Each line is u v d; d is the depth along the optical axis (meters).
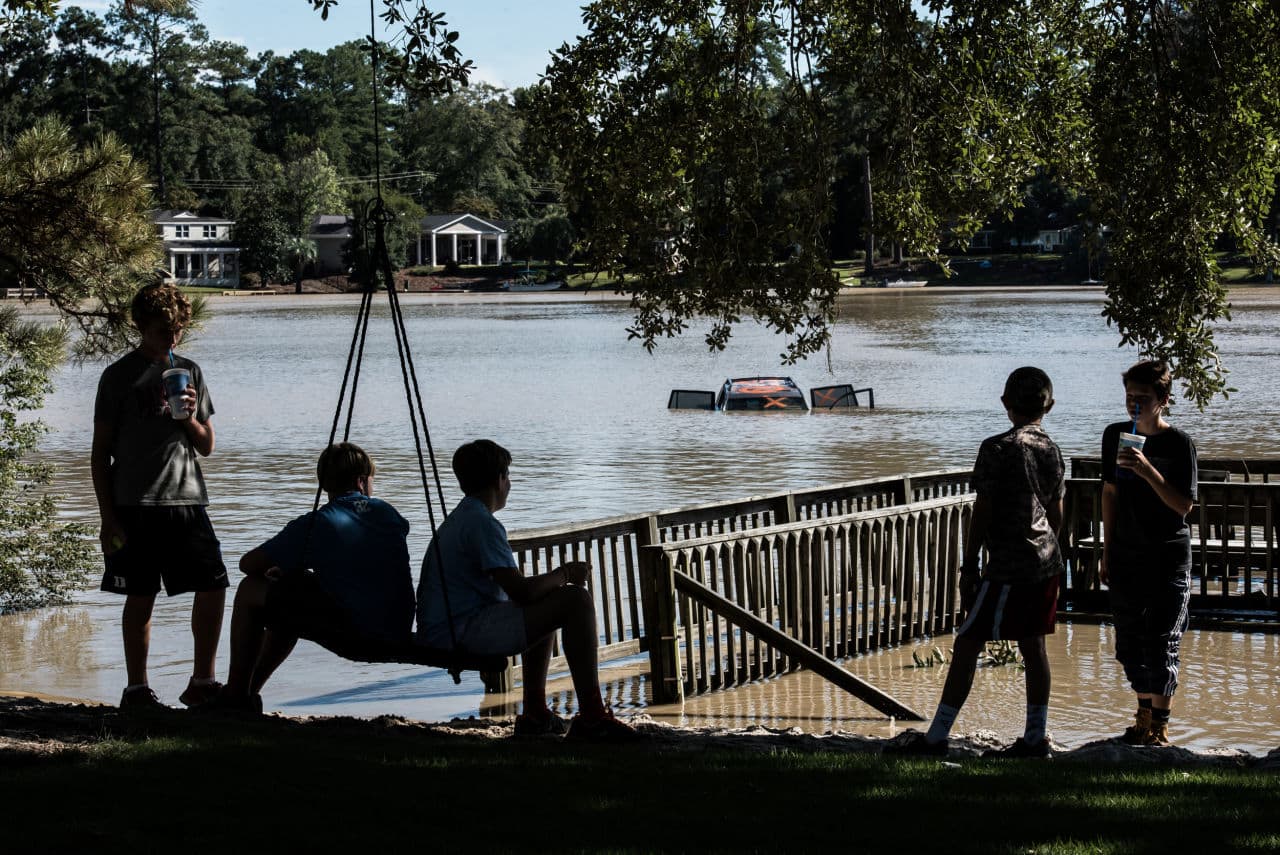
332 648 6.51
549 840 4.73
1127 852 4.64
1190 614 11.34
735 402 33.12
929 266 131.38
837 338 60.28
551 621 6.57
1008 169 10.76
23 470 14.14
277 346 61.06
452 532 6.43
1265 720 8.36
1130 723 8.43
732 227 9.99
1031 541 6.46
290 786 5.38
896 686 9.62
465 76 9.60
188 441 6.91
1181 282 9.79
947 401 34.47
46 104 160.00
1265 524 11.22
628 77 10.59
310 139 166.00
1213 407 30.89
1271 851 4.65
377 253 6.49
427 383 42.31
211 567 7.02
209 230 146.62
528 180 175.75
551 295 130.25
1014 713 8.70
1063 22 10.70
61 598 13.26
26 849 4.52
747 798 5.40
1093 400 33.38
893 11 10.09
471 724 7.98
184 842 4.63
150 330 6.77
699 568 9.55
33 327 13.23
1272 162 9.95
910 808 5.27
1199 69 9.66
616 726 6.68
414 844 4.66
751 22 10.48
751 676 9.90
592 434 28.47
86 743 6.03
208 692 7.12
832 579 10.45
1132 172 10.01
